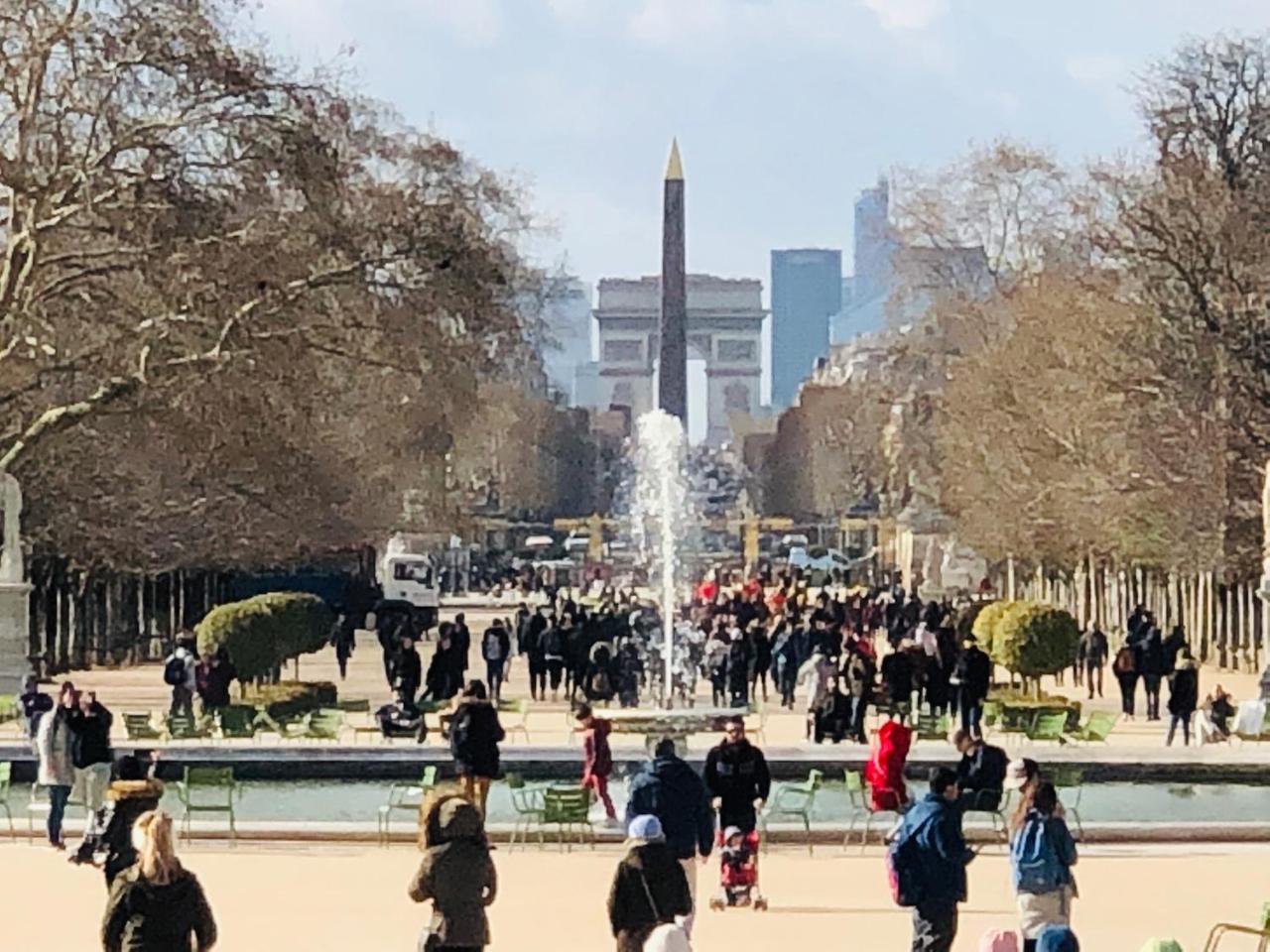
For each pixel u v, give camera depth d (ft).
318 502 326.65
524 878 133.59
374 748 180.65
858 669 206.49
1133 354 303.89
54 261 244.22
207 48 242.99
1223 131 301.63
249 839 149.79
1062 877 93.76
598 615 280.51
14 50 238.27
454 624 238.68
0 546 277.85
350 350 279.69
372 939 111.86
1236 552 298.15
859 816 161.99
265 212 254.06
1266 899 123.65
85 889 128.57
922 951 94.63
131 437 286.25
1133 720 235.61
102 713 148.36
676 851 96.73
